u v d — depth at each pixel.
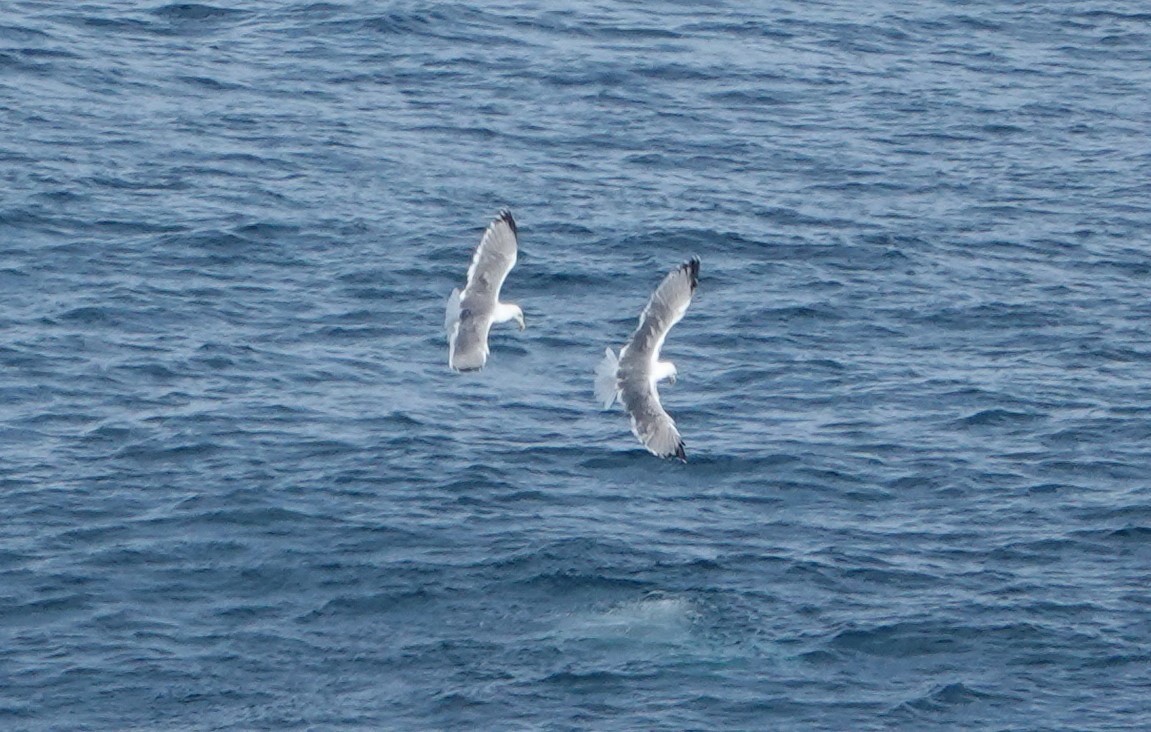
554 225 94.75
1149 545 67.19
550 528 67.62
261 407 75.94
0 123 101.94
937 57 122.88
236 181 97.69
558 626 61.91
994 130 110.56
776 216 97.25
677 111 110.88
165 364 79.06
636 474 72.12
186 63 113.50
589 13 126.88
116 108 105.81
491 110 109.56
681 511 69.44
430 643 60.84
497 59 117.38
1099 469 72.62
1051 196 101.06
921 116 112.19
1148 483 71.50
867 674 59.53
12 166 96.81
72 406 75.19
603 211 96.88
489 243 41.81
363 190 97.75
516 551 65.94
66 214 92.25
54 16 119.00
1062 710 57.72
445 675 59.16
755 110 111.88
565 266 90.50
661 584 64.31
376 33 119.94
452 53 117.88
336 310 85.25
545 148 104.81
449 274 89.12
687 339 83.69
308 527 67.12
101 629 61.00
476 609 62.78
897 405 77.94
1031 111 113.81
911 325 85.81
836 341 84.06
